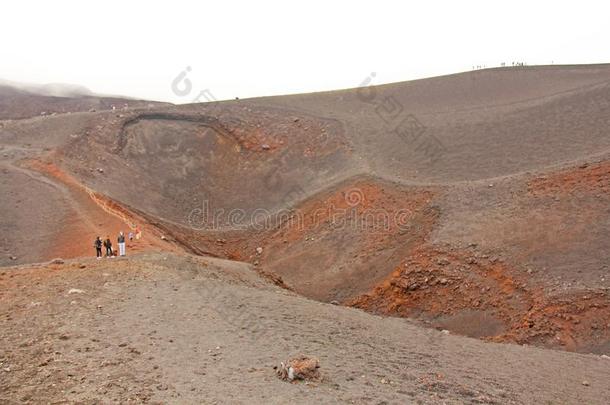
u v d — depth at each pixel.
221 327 9.98
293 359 7.69
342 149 43.94
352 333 11.13
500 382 8.94
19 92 108.06
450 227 25.48
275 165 44.81
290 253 31.55
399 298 22.59
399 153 41.09
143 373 7.10
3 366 7.05
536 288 19.67
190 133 49.03
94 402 6.01
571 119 39.06
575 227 22.48
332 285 26.16
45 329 8.77
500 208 26.14
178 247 27.59
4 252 23.89
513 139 38.62
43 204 29.09
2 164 35.00
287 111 52.72
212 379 7.09
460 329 19.66
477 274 21.67
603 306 17.67
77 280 12.57
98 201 30.45
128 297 11.40
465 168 35.84
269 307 12.31
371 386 7.46
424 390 7.62
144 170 43.06
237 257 33.44
